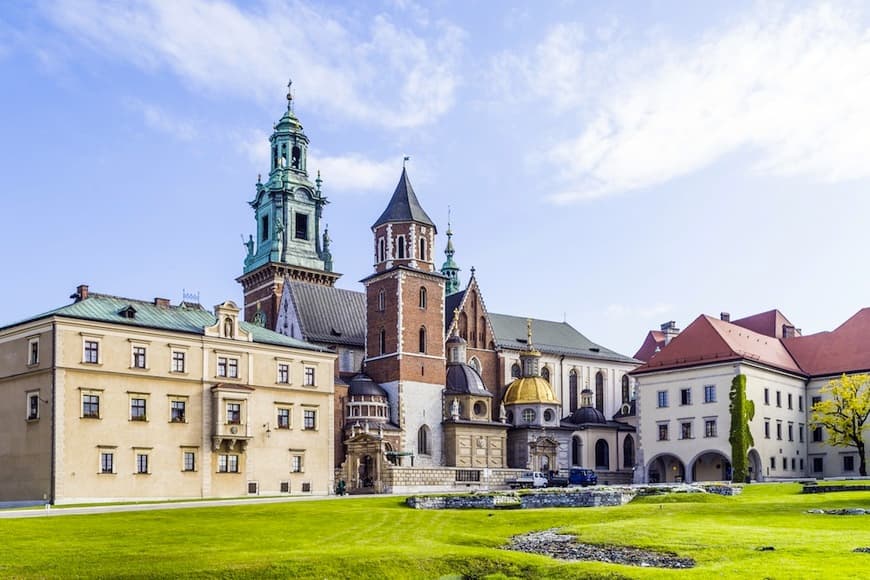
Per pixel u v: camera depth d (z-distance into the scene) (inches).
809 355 5177.2
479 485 4365.2
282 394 3909.9
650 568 1546.5
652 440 4709.6
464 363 5132.9
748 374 4458.7
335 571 1628.9
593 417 5565.9
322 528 2148.1
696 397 4552.2
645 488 3006.9
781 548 1635.1
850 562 1472.7
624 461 5674.2
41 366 3334.2
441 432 4859.7
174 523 2209.6
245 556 1720.0
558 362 5821.9
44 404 3299.7
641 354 6914.4
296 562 1663.4
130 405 3444.9
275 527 2153.1
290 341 4067.4
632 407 5910.4
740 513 2327.8
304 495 3828.7
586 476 4574.3
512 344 5664.4
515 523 2228.1
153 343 3540.8
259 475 3784.5
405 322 4817.9
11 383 3452.3
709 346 4586.6
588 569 1555.1
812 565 1457.9
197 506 2751.0
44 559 1695.4
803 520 2123.5
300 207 6230.3
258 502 2989.7
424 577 1625.2
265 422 3833.7
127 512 2482.8
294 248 6112.2
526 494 2728.8
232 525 2183.8
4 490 3410.4
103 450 3348.9
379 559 1691.7
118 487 3371.1
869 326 5054.1
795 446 4835.1
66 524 2151.8
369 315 5009.8
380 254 5049.2
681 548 1705.2
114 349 3432.6
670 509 2456.9
